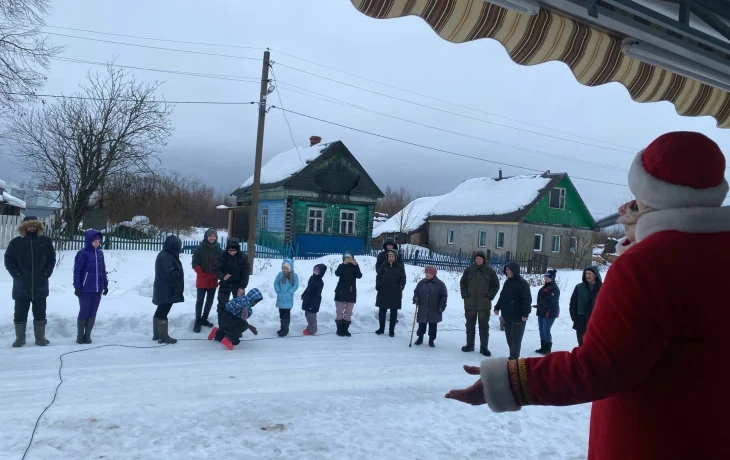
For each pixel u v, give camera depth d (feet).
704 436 4.11
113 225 86.43
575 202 111.14
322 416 17.62
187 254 65.10
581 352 4.38
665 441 4.22
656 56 9.37
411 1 7.63
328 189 92.94
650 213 4.63
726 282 4.17
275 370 23.49
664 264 4.22
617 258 4.59
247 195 108.17
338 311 32.55
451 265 79.36
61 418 16.47
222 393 19.72
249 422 16.75
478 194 121.08
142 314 31.37
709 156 4.54
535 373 4.56
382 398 20.12
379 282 34.01
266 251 75.56
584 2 8.30
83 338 26.50
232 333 27.63
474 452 15.20
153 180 93.20
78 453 14.05
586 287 30.89
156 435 15.42
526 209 102.68
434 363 26.94
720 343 4.13
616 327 4.21
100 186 80.84
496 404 4.71
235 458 14.07
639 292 4.20
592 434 5.02
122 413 17.11
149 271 51.49
